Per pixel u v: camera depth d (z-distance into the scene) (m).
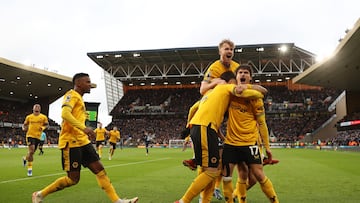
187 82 64.94
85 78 5.05
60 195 6.07
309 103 58.44
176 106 63.38
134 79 58.94
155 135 59.12
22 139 50.62
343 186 7.37
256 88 4.34
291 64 50.72
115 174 10.03
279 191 6.64
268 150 4.45
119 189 6.88
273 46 45.78
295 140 52.44
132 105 65.12
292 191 6.64
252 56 50.16
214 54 49.91
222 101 4.25
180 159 18.70
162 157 21.17
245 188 4.68
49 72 43.53
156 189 6.88
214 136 4.12
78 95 4.94
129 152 30.88
